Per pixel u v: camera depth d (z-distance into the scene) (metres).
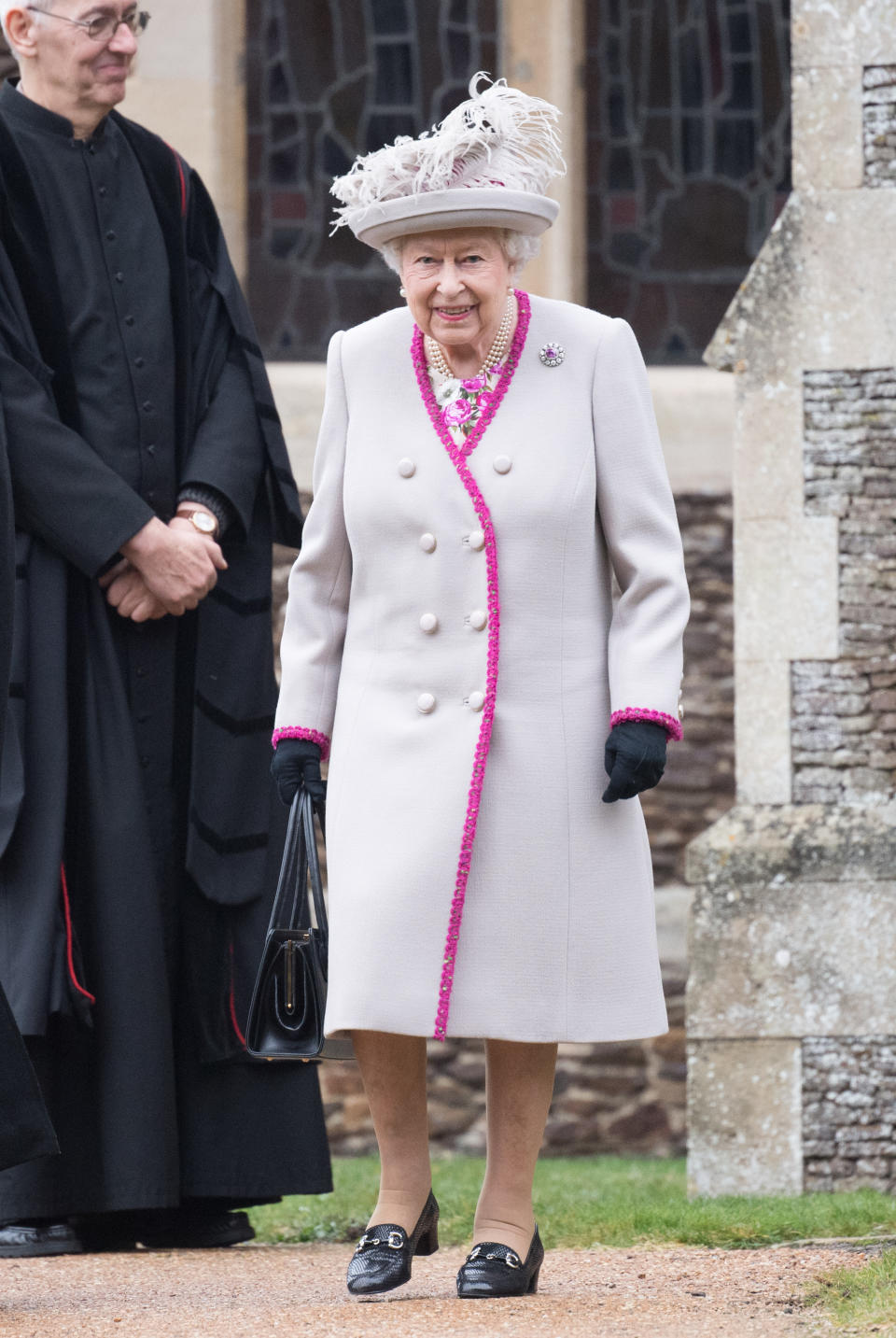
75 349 16.44
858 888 20.03
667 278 30.12
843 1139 19.91
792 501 20.78
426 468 11.41
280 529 17.41
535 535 11.26
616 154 30.19
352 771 11.38
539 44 29.34
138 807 16.11
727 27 30.28
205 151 28.61
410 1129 11.78
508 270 11.48
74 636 16.22
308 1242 16.77
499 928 11.02
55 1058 15.67
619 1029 11.12
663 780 28.73
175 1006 16.42
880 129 20.70
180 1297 12.73
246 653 16.94
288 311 29.94
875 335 20.70
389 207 11.05
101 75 16.58
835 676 20.61
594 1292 11.91
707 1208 16.48
